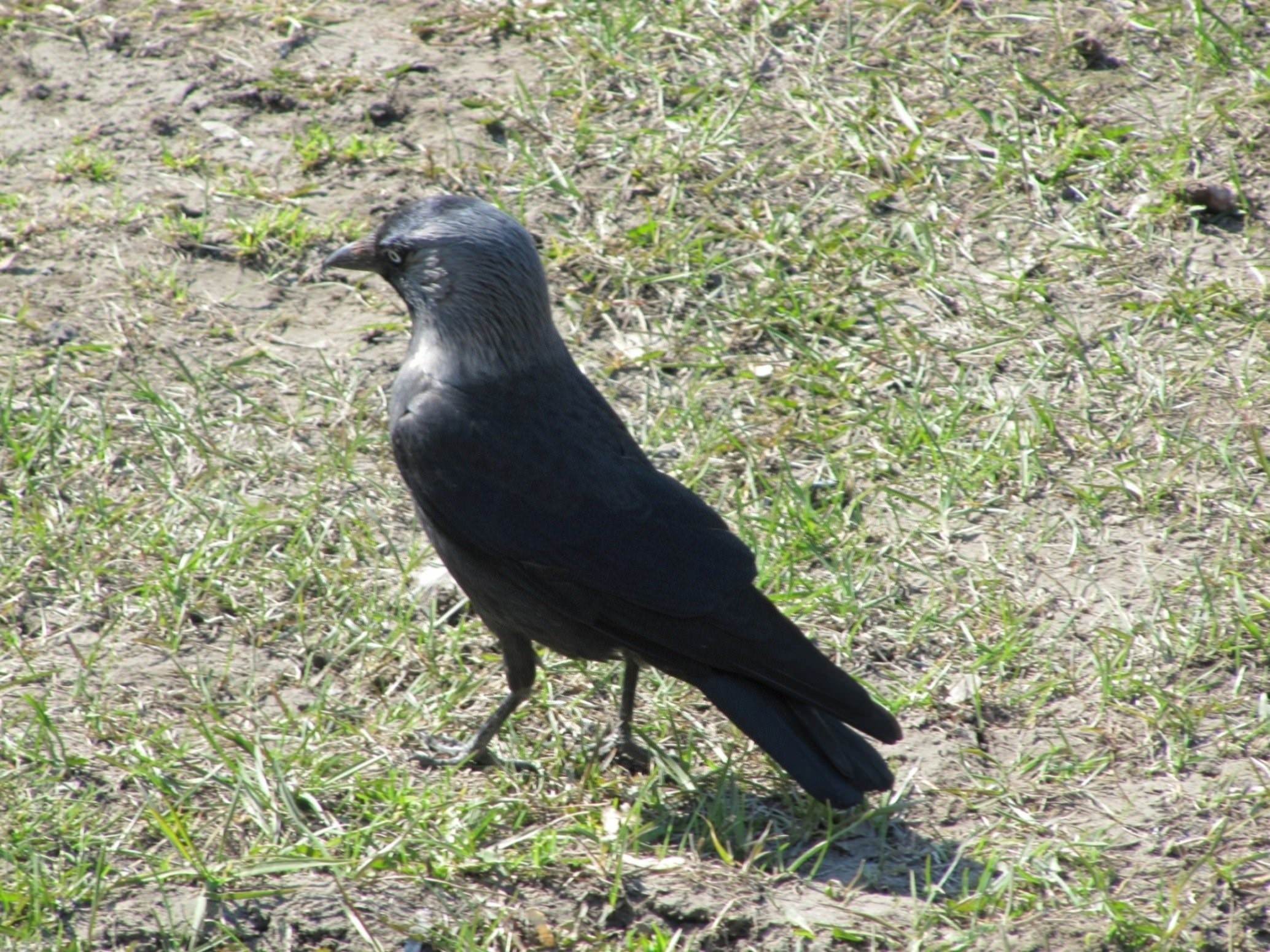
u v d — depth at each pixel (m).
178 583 9.43
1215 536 9.93
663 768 8.35
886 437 10.88
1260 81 13.99
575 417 8.74
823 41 14.68
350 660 9.15
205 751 8.30
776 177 13.25
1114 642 9.12
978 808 8.11
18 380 11.08
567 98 14.13
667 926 7.45
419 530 10.20
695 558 8.13
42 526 9.71
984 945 7.22
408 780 8.29
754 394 11.34
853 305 12.09
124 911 7.28
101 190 13.08
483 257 8.66
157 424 10.78
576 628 8.34
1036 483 10.46
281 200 13.00
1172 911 7.31
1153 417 10.91
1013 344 11.65
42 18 15.10
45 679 8.73
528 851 7.81
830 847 7.91
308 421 10.98
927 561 9.87
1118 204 12.93
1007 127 13.62
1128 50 14.43
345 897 7.35
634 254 12.42
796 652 7.79
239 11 15.25
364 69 14.50
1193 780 8.20
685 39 14.72
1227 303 11.88
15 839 7.56
